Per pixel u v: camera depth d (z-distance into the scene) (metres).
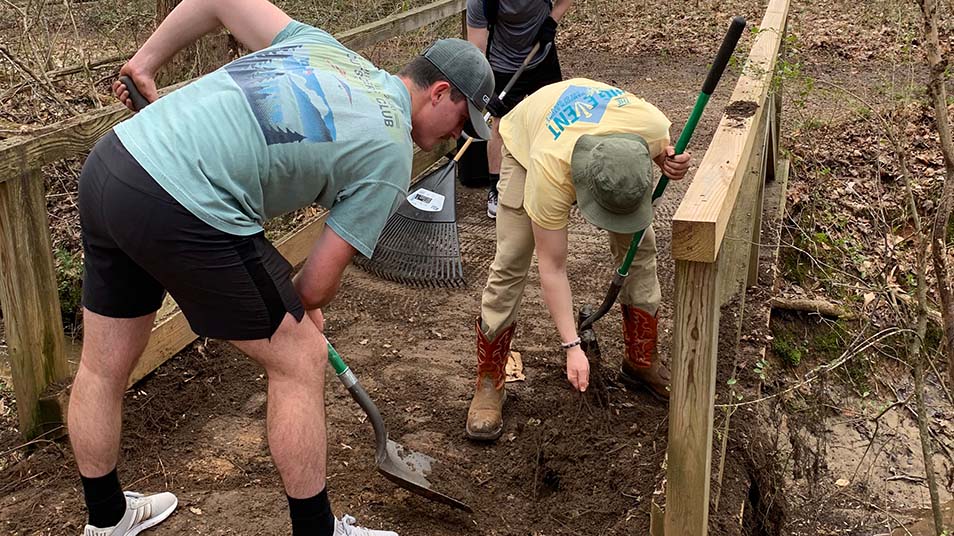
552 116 2.81
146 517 2.73
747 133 2.54
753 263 4.61
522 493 3.11
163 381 3.60
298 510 2.36
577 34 10.94
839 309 4.72
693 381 2.21
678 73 9.14
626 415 3.46
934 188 6.11
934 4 2.38
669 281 4.62
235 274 2.13
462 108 2.42
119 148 2.12
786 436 4.20
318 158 2.14
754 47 3.74
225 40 5.40
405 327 4.23
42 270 3.09
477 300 4.49
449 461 3.23
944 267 2.67
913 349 3.18
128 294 2.35
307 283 2.26
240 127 2.10
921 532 4.04
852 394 4.68
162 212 2.06
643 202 2.58
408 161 2.26
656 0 12.10
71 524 2.80
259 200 2.17
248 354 2.27
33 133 3.01
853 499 4.20
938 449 4.47
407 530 2.84
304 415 2.28
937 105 2.47
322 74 2.19
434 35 7.43
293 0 7.30
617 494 3.03
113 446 2.48
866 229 5.79
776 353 4.70
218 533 2.77
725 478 3.13
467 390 3.70
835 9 10.63
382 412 3.53
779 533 3.67
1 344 3.98
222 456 3.21
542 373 3.79
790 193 6.04
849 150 6.71
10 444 3.25
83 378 2.42
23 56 6.09
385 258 4.69
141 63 2.58
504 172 3.14
